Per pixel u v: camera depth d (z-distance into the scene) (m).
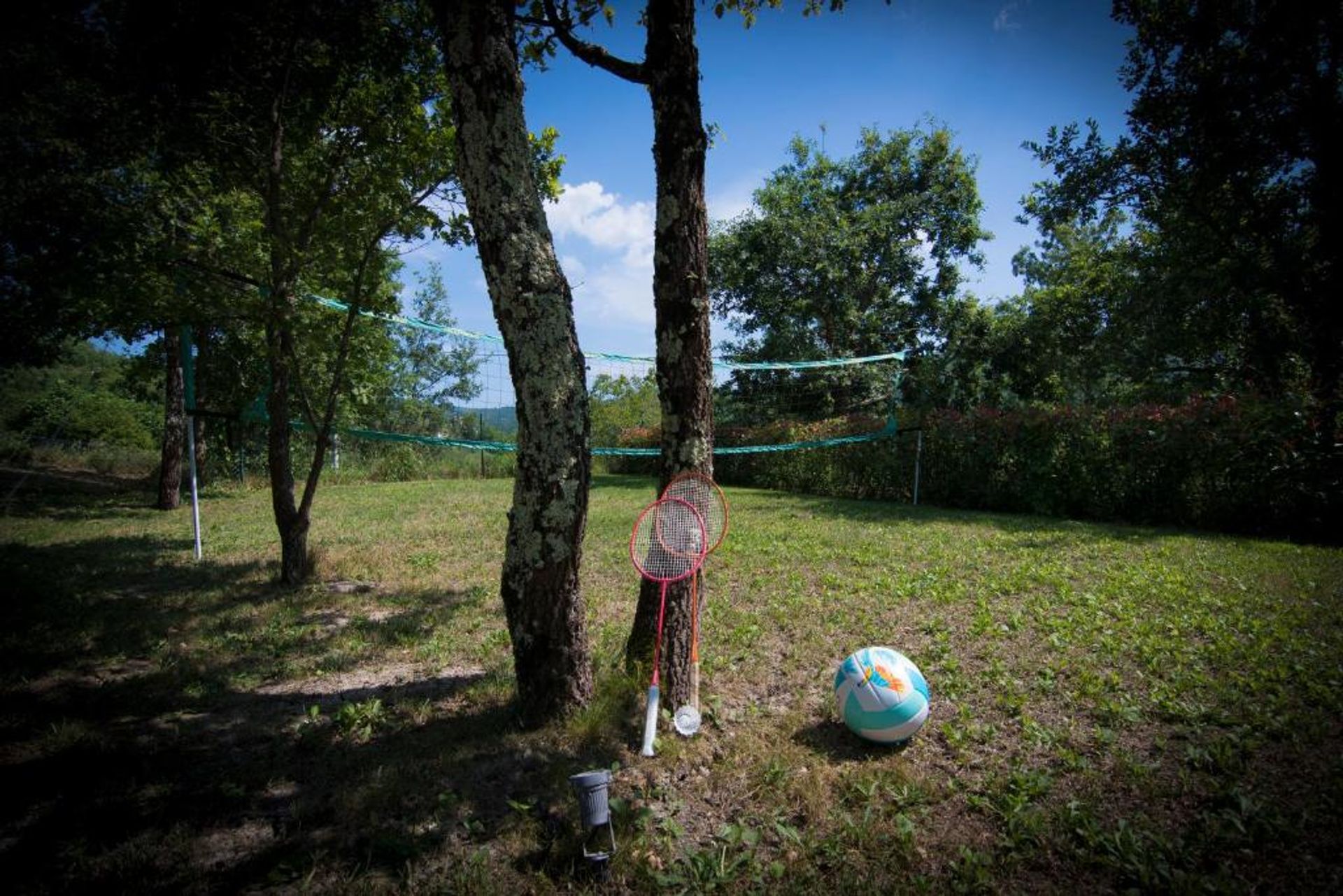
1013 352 19.11
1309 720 3.59
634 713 3.82
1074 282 18.25
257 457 19.05
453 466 22.31
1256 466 10.36
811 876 2.53
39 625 5.43
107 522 11.23
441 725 3.82
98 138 6.04
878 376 18.81
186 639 5.31
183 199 7.53
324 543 9.49
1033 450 12.86
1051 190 16.03
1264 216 13.38
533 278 3.41
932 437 14.53
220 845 2.78
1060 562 7.84
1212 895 2.33
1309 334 13.01
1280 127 12.52
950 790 3.10
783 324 20.95
